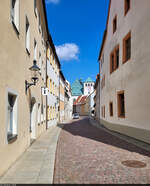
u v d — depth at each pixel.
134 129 11.50
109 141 11.04
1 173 4.90
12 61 6.20
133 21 11.77
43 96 15.95
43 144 10.04
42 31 15.55
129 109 12.41
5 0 5.50
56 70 27.36
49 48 20.27
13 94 6.32
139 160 6.51
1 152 4.93
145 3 10.07
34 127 11.49
